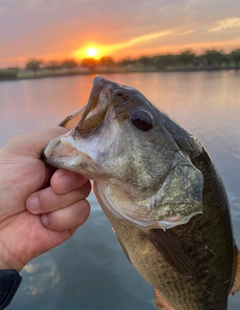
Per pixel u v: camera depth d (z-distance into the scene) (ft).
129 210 0.59
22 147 0.66
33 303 1.17
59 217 0.63
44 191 0.62
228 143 2.99
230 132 3.40
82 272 1.31
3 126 4.42
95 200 1.88
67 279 1.28
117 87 0.58
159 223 0.59
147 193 0.58
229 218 0.71
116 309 1.13
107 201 0.61
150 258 0.68
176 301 0.73
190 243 0.65
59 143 0.57
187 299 0.72
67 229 0.69
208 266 0.69
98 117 0.56
